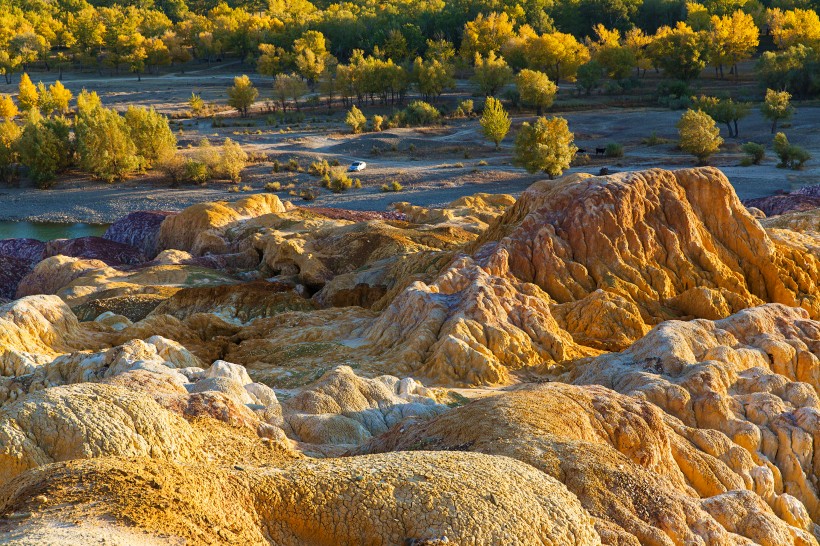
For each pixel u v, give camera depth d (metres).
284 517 11.56
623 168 112.88
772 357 31.20
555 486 13.18
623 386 28.16
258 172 117.69
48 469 10.84
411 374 33.09
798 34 180.88
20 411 13.50
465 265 41.66
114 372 29.03
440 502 11.88
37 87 193.12
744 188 96.50
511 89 176.75
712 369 27.50
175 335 40.75
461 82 195.50
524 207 51.59
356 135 142.88
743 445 24.73
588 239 44.31
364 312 44.16
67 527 9.12
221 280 59.94
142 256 77.25
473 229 68.00
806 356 31.11
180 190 111.56
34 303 37.53
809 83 155.50
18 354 32.28
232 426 19.11
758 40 194.50
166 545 9.26
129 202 106.56
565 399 20.89
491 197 81.56
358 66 170.00
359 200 101.38
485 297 36.91
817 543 20.38
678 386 26.52
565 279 43.28
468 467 12.93
